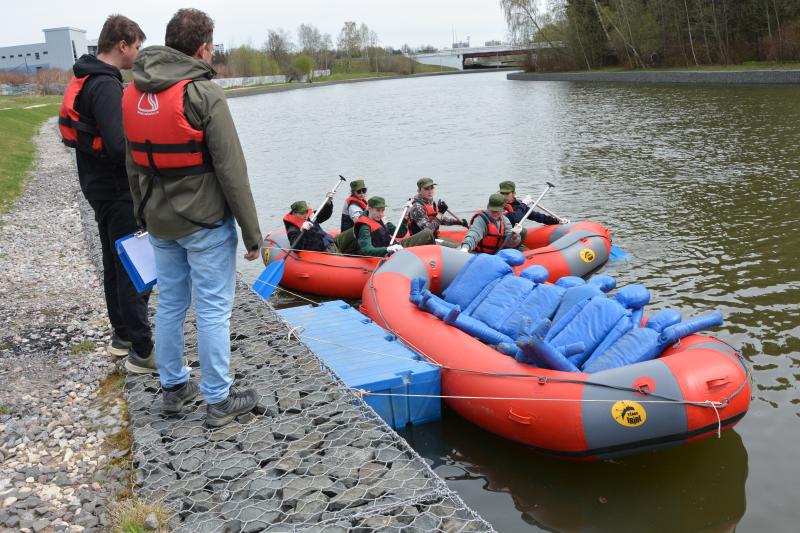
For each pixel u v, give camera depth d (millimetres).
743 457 4238
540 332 4250
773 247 7977
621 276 7441
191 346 4398
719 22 37062
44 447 3475
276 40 104875
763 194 10555
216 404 3287
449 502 2809
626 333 4613
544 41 55344
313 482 2932
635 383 4047
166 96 2703
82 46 86250
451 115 29062
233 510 2762
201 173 2820
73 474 3207
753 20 35438
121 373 4289
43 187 14023
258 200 13516
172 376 3350
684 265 7617
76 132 3412
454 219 8719
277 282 7242
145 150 2795
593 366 4488
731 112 20984
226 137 2760
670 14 40250
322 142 22406
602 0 47719
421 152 18438
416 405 4770
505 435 4457
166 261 3068
